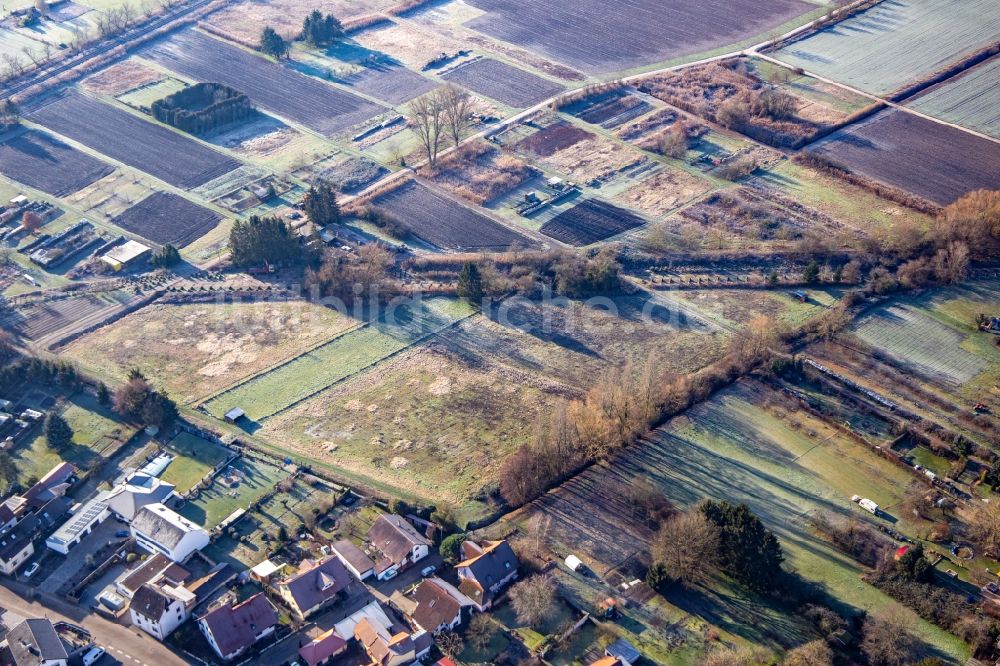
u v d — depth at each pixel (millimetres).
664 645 158250
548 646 157000
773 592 166000
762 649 157000
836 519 181250
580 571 170375
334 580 164875
